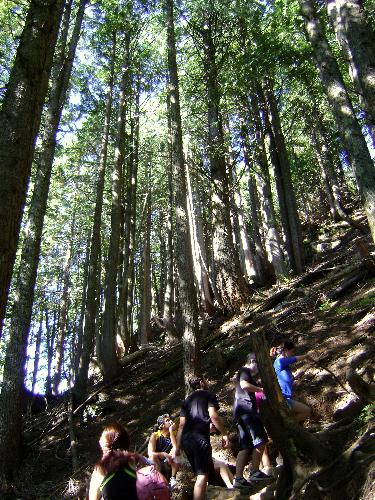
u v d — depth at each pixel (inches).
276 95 754.2
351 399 255.4
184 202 414.3
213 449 307.6
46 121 448.1
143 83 781.9
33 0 167.5
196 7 645.9
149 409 442.6
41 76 160.1
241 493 221.5
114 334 581.3
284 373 251.0
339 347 320.8
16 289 401.7
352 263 500.7
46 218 1139.9
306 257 753.6
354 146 282.4
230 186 728.3
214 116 636.7
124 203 761.6
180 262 394.9
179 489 252.5
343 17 305.7
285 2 538.9
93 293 554.9
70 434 422.0
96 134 818.2
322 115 946.1
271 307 530.6
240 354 436.1
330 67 308.7
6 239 136.1
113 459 139.9
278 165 690.2
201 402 213.5
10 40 527.8
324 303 422.9
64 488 350.0
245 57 575.5
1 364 1078.4
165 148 914.7
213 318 613.9
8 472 362.9
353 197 1170.0
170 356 581.3
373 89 282.8
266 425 177.0
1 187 139.6
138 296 1322.6
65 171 969.5
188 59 721.0
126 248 745.6
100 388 538.0
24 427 538.6
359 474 135.6
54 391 911.7
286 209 670.5
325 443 165.2
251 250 932.0
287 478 171.8
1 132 147.2
